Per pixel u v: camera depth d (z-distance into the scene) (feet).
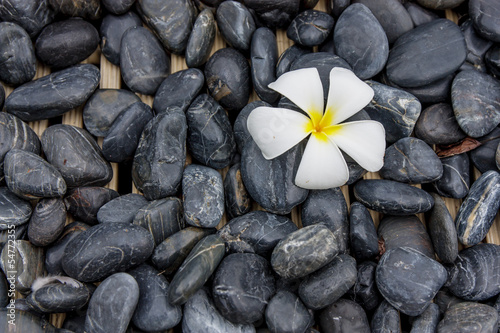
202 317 0.96
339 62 1.07
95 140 1.10
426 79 1.08
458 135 1.09
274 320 0.95
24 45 1.07
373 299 1.01
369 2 1.13
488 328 0.96
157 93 1.09
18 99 1.05
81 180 1.04
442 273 0.98
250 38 1.12
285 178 1.02
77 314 1.00
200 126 1.05
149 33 1.12
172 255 0.99
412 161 1.05
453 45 1.08
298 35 1.11
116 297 0.93
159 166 1.02
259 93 1.10
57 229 1.00
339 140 1.00
